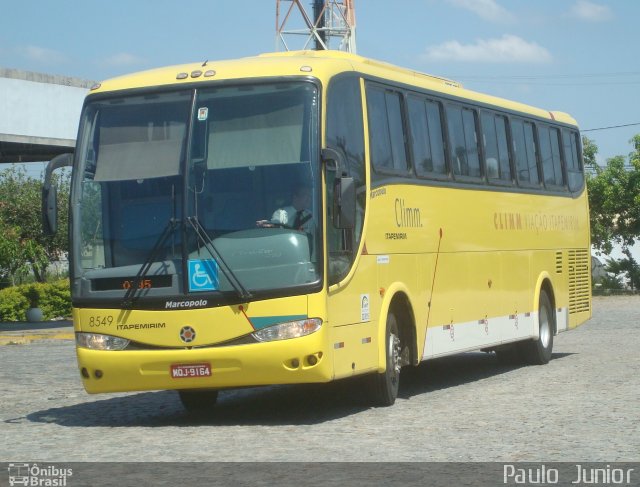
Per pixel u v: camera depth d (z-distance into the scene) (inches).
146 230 490.0
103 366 489.1
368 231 530.9
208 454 408.2
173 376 480.4
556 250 827.4
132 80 514.6
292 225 476.4
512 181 748.6
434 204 619.5
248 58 535.2
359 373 512.7
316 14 1800.0
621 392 580.7
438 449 408.5
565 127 872.9
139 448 428.8
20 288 1541.6
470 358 875.4
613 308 1563.7
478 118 700.0
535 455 392.2
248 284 473.7
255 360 470.0
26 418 545.6
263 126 488.1
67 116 1186.0
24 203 1820.9
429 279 606.9
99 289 494.0
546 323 794.2
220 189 484.4
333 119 502.6
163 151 495.8
